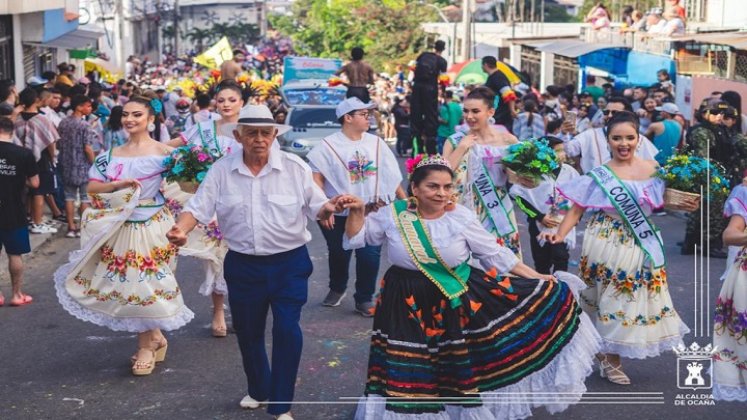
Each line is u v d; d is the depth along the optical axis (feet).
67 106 49.83
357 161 28.07
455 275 18.42
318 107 65.77
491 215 25.84
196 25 270.87
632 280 21.74
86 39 79.77
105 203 22.81
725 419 20.25
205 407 21.16
